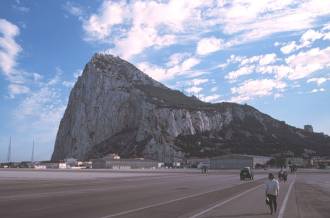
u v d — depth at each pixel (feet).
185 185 175.52
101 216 65.57
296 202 98.22
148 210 75.97
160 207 82.12
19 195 110.83
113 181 210.38
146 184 181.98
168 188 153.28
